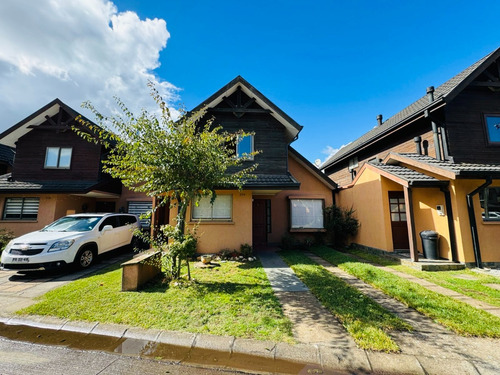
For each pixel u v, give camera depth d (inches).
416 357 101.8
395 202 347.9
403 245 339.0
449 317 136.5
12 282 220.5
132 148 195.6
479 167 274.2
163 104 209.5
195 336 121.4
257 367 101.7
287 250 391.9
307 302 163.5
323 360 102.2
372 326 126.4
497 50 299.9
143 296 172.6
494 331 120.0
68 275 242.7
